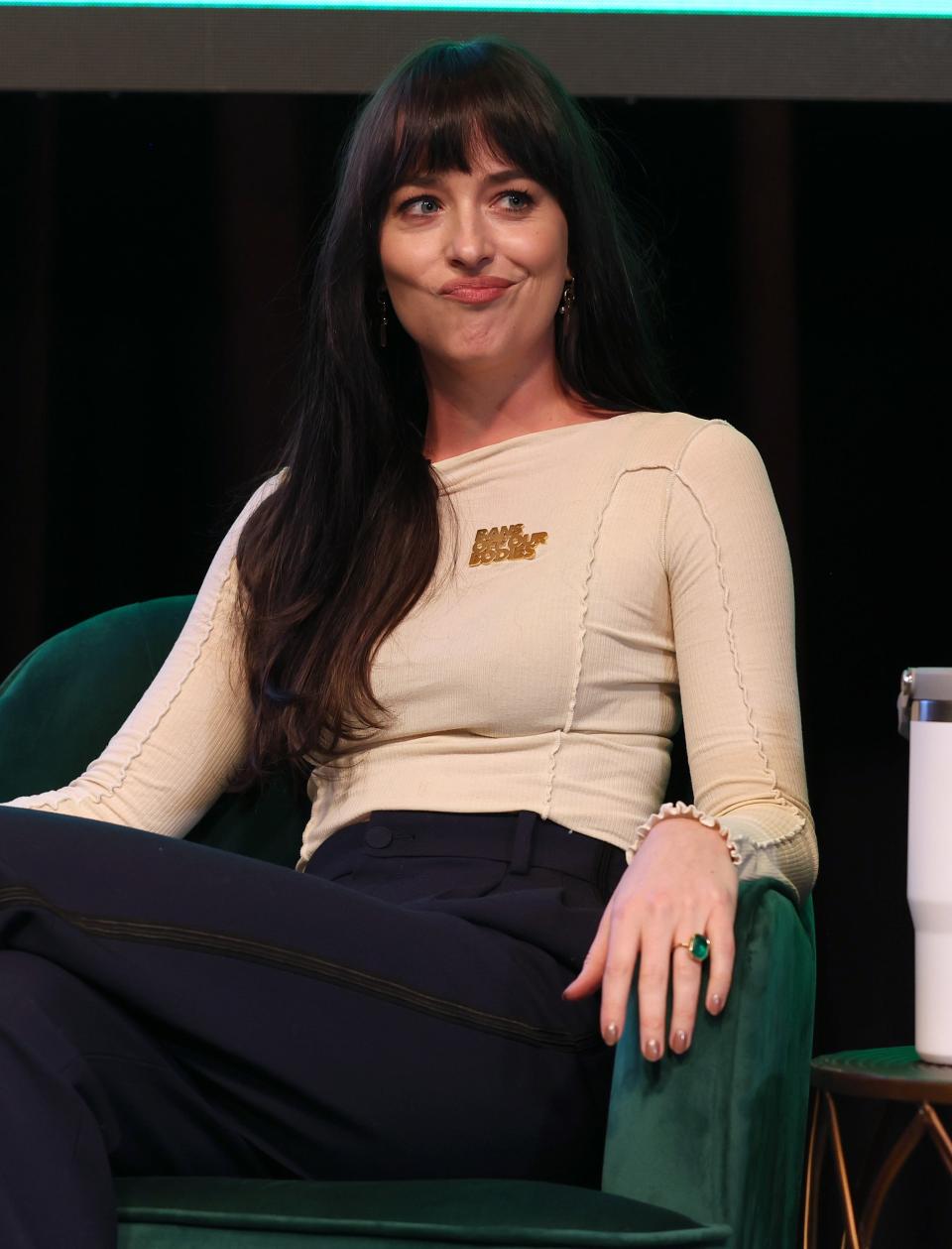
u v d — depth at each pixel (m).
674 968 4.59
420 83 6.30
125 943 4.55
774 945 4.63
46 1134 4.13
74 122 8.73
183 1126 4.69
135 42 8.63
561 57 8.59
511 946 5.15
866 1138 8.38
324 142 8.73
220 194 8.75
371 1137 4.70
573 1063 5.04
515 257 6.24
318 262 6.76
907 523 8.58
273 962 4.67
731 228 8.66
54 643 7.11
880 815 8.53
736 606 5.80
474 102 6.20
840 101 8.60
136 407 8.81
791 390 8.62
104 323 8.81
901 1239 8.34
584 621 5.94
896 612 8.57
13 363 8.81
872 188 8.64
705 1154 4.51
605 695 5.96
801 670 8.59
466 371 6.41
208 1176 4.77
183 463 8.81
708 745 5.59
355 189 6.44
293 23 8.62
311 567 6.47
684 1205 4.50
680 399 8.62
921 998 5.00
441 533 6.37
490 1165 4.84
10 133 8.73
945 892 4.92
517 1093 4.86
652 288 7.35
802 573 8.60
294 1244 4.29
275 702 6.37
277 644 6.41
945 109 8.60
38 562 8.81
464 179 6.26
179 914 4.63
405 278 6.34
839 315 8.65
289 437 7.02
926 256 8.63
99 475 8.81
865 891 8.54
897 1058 5.17
